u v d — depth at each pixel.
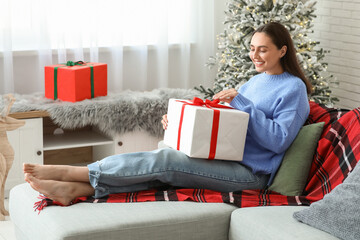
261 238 2.08
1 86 3.93
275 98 2.63
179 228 2.21
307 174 2.54
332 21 4.23
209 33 4.66
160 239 2.19
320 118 2.69
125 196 2.42
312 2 3.82
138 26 4.32
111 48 4.25
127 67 4.40
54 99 3.71
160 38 4.41
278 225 2.09
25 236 2.39
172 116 2.62
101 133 4.01
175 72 4.65
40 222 2.19
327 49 4.31
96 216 2.18
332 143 2.48
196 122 2.43
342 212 2.01
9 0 3.74
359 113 2.45
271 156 2.61
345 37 4.13
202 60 4.68
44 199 2.33
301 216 2.12
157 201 2.38
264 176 2.61
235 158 2.53
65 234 2.02
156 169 2.44
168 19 4.48
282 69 2.71
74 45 4.08
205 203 2.38
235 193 2.48
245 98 2.59
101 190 2.40
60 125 3.66
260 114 2.55
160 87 4.50
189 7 4.52
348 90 4.16
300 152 2.54
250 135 2.64
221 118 2.46
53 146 3.66
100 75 3.79
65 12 4.01
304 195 2.51
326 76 4.21
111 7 4.18
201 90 4.25
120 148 3.78
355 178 2.13
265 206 2.37
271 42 2.62
